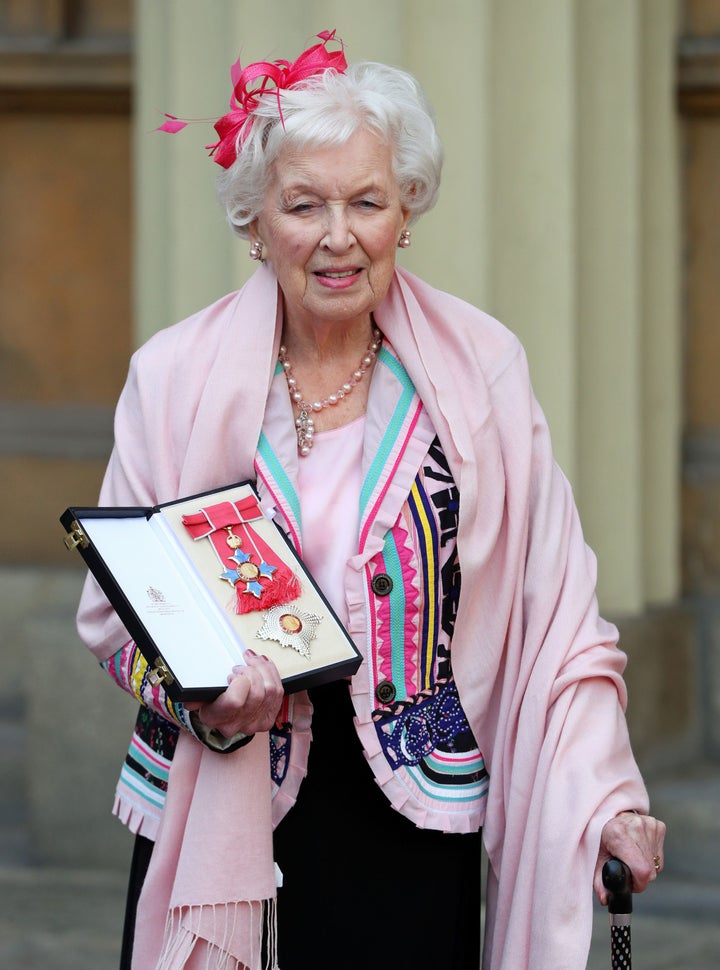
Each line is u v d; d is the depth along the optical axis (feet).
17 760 32.55
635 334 29.73
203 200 28.17
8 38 34.96
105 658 14.78
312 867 14.55
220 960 13.60
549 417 28.32
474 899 15.05
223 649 13.30
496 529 14.57
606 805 13.52
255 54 26.91
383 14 26.21
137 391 15.02
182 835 14.02
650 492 31.83
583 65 29.35
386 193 13.70
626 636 29.55
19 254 36.01
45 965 25.76
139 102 29.89
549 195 27.96
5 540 36.22
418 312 14.87
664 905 28.02
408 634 14.29
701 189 32.42
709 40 31.63
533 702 14.16
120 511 13.96
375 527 14.17
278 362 14.85
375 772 14.23
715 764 31.78
